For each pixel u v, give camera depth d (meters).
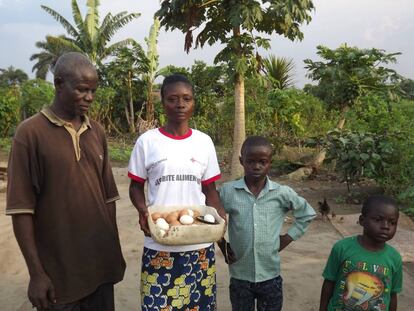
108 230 2.18
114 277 2.23
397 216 2.19
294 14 8.59
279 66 17.94
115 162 12.88
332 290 2.40
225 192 2.72
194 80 18.42
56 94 2.01
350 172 7.37
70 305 2.06
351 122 9.02
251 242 2.63
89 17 20.55
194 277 2.31
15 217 1.91
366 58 9.39
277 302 2.71
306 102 13.27
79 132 2.05
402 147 6.99
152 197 2.32
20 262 4.54
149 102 21.31
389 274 2.23
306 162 10.59
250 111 12.61
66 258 2.02
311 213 2.74
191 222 2.12
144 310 2.30
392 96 9.32
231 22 8.41
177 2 8.77
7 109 17.03
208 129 16.08
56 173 1.97
